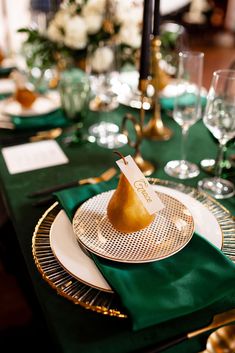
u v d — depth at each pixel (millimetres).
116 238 557
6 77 1658
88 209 617
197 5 5148
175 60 1333
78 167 905
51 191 781
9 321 1069
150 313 450
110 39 1229
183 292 480
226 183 799
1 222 1132
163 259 534
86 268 521
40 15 1496
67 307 503
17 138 1062
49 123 1129
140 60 766
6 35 2980
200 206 650
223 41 5133
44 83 1494
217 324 476
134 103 1288
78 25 1162
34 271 566
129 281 488
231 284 490
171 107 1213
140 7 1237
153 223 587
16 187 815
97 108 1292
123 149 996
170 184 758
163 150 985
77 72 1340
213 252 537
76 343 454
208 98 730
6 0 3316
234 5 5250
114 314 464
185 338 458
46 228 623
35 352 813
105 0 1200
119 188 561
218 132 746
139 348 448
